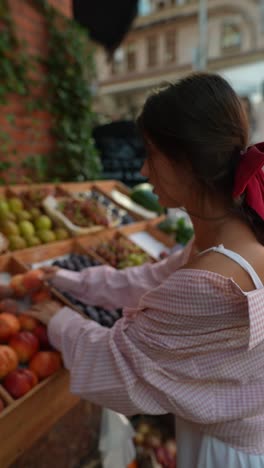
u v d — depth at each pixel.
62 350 0.94
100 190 2.78
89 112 3.79
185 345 0.69
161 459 1.84
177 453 0.93
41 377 1.09
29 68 3.16
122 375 0.74
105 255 1.97
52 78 3.39
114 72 15.02
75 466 1.46
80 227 2.10
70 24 3.50
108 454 1.53
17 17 2.98
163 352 0.71
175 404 0.73
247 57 7.79
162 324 0.70
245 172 0.61
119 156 4.32
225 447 0.80
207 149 0.61
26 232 1.89
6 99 2.99
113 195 2.90
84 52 3.72
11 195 2.11
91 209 2.26
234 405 0.73
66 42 3.46
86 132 3.81
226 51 13.03
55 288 1.40
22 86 3.09
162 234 2.49
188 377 0.71
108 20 3.27
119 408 0.79
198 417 0.73
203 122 0.61
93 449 1.54
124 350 0.76
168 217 2.60
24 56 3.09
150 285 1.24
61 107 3.54
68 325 0.97
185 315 0.67
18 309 1.31
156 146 0.69
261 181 0.71
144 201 2.79
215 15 12.78
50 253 1.87
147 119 0.68
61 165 3.63
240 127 0.65
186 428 0.89
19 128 3.16
